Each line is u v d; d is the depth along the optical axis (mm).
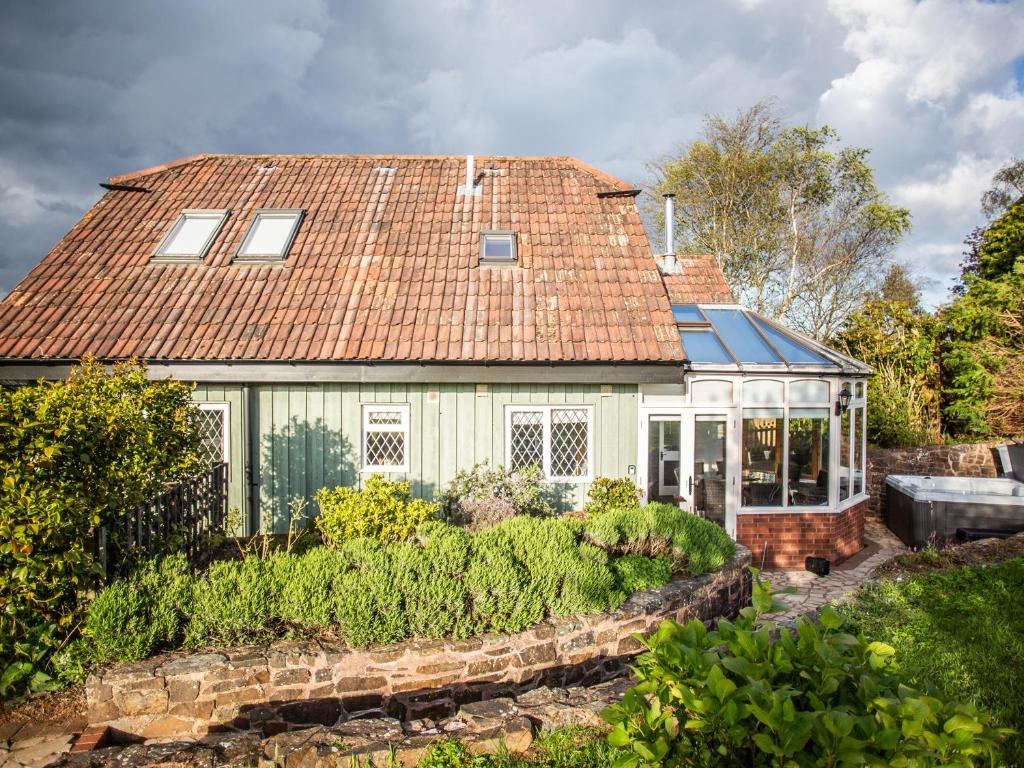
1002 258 19094
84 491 4836
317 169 13648
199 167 13656
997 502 11648
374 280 10773
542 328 10016
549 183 13391
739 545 7926
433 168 13797
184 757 3807
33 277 10633
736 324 12742
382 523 7004
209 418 9977
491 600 5133
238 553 7688
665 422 11047
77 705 4699
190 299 10289
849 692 2588
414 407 10062
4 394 4797
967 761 2260
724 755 2635
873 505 14914
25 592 4523
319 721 4672
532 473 9594
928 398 17562
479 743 3838
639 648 5707
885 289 29141
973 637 6156
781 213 28891
